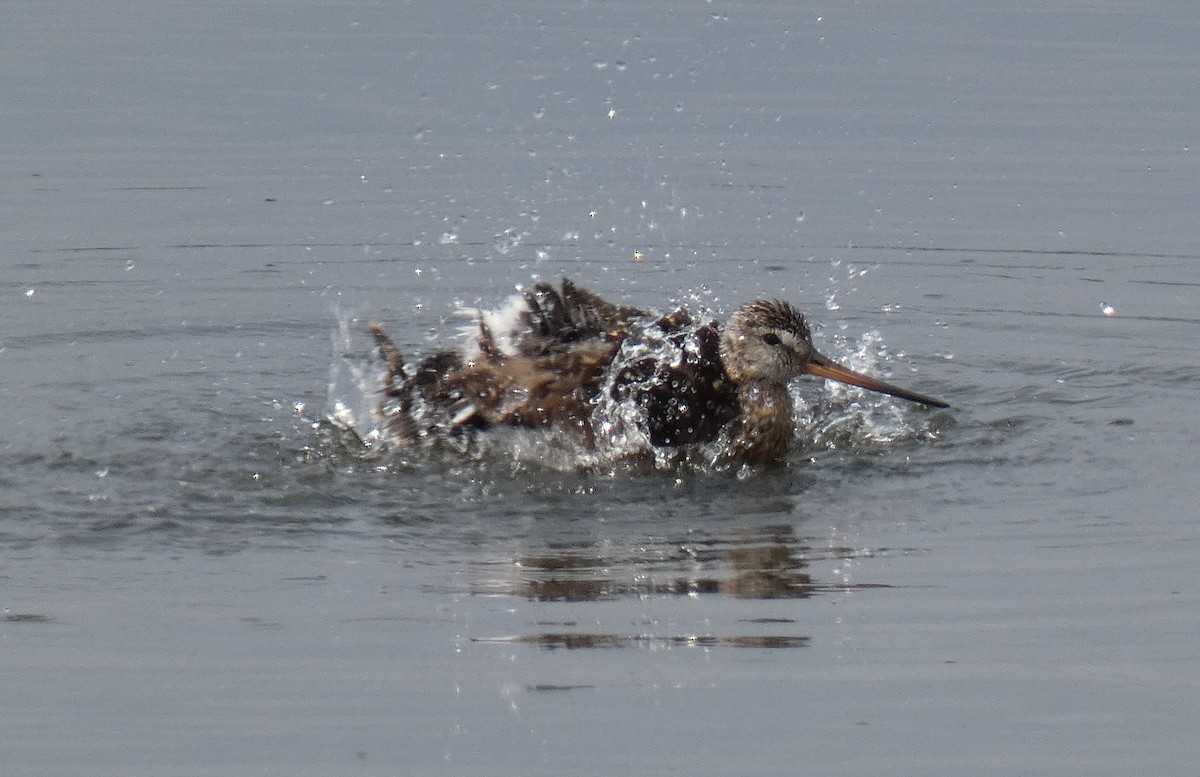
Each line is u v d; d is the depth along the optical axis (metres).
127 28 30.58
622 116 26.23
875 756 9.48
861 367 17.25
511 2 31.66
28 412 15.41
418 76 27.83
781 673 10.45
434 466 14.30
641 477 14.34
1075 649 10.72
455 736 9.67
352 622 11.10
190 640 10.79
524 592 11.63
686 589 11.71
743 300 19.62
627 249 21.28
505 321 15.36
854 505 13.51
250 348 17.84
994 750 9.54
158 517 12.91
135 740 9.61
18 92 27.14
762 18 30.94
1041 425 15.43
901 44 29.88
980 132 25.62
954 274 20.53
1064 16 31.72
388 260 20.81
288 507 13.26
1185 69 28.58
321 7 31.72
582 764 9.40
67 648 10.67
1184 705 10.03
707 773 9.30
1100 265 20.73
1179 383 16.62
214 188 23.31
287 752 9.48
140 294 19.53
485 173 23.86
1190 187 23.36
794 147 25.05
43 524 12.70
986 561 12.15
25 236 21.42
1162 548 12.30
